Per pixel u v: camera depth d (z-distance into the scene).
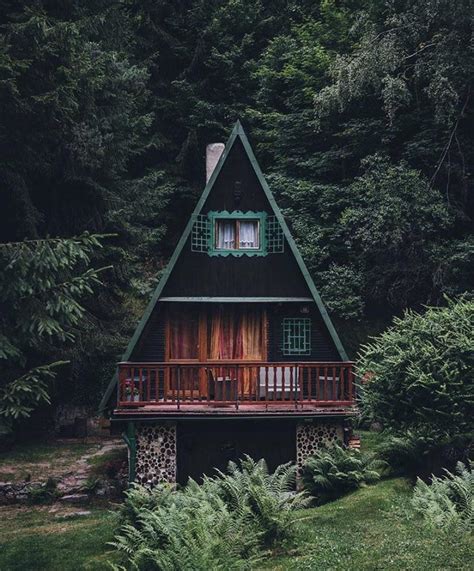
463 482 12.55
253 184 19.41
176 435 17.83
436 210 25.52
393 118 27.27
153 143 33.97
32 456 21.59
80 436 24.48
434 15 24.84
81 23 17.95
